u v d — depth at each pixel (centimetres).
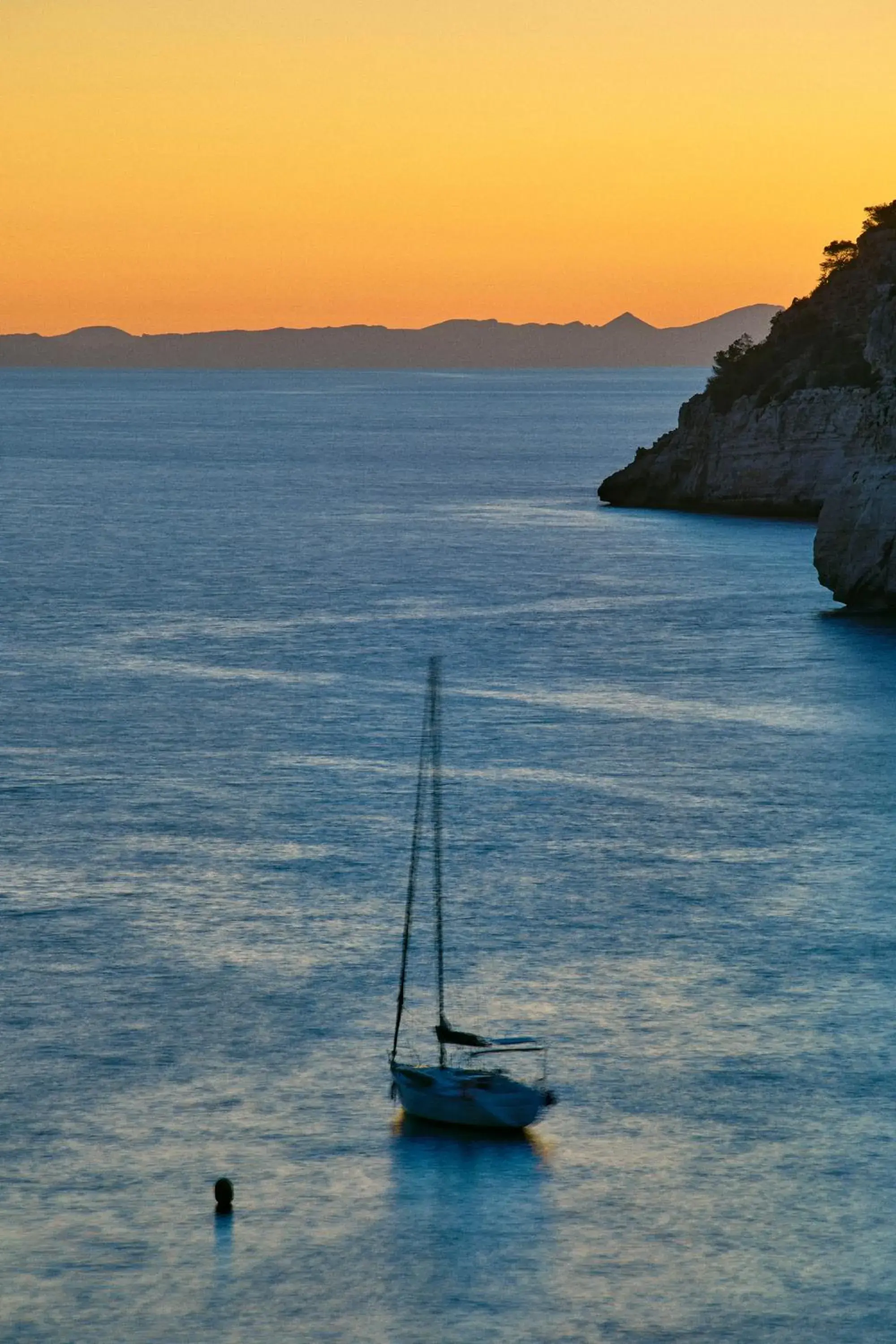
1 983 8069
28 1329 5591
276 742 12638
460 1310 5700
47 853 9931
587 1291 5800
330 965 8331
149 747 12462
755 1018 7738
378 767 11919
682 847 10100
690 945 8569
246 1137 6725
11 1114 6862
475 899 9225
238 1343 5538
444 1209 6247
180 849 10025
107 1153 6600
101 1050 7419
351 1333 5591
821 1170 6500
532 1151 6638
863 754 12306
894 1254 6006
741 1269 5919
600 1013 7788
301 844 10144
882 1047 7456
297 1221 6178
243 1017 7744
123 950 8481
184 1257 5966
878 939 8650
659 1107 6950
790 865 9794
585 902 9175
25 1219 6172
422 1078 6906
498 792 11275
